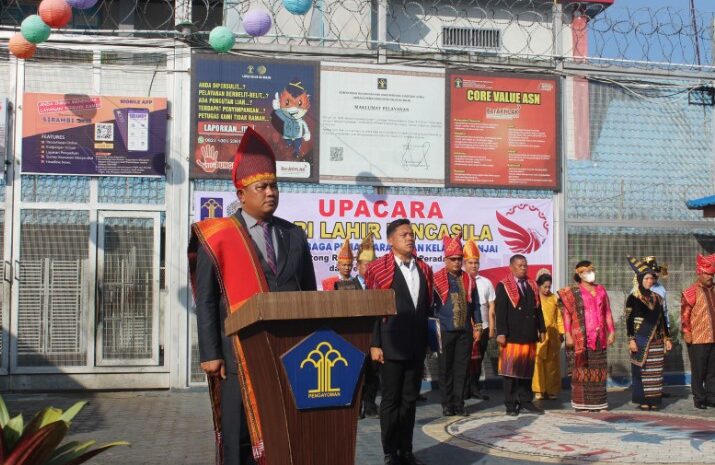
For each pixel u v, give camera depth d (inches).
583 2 522.0
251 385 156.7
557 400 438.9
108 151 441.7
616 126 498.0
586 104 494.3
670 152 504.1
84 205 440.8
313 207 456.8
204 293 188.9
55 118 438.6
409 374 269.7
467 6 576.7
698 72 509.0
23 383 431.8
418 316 272.1
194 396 426.9
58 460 154.2
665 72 504.1
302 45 464.1
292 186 455.8
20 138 437.1
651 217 498.9
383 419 268.1
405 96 467.8
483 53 479.5
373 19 539.5
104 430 336.5
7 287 432.5
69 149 438.6
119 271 442.9
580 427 344.5
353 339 150.4
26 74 440.5
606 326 395.2
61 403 403.5
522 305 379.9
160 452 293.6
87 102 441.1
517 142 480.1
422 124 469.7
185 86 449.1
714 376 408.5
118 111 442.9
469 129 474.6
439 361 378.3
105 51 446.0
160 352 444.1
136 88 448.5
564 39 550.3
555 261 483.2
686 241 503.8
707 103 511.8
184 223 445.1
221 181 450.3
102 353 439.2
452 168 471.5
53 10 383.6
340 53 465.4
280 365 145.5
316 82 458.3
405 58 471.8
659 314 405.7
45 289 436.1
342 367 149.6
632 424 353.4
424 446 304.2
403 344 266.7
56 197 439.8
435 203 470.3
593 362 392.2
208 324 187.3
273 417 149.9
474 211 474.6
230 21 517.0
